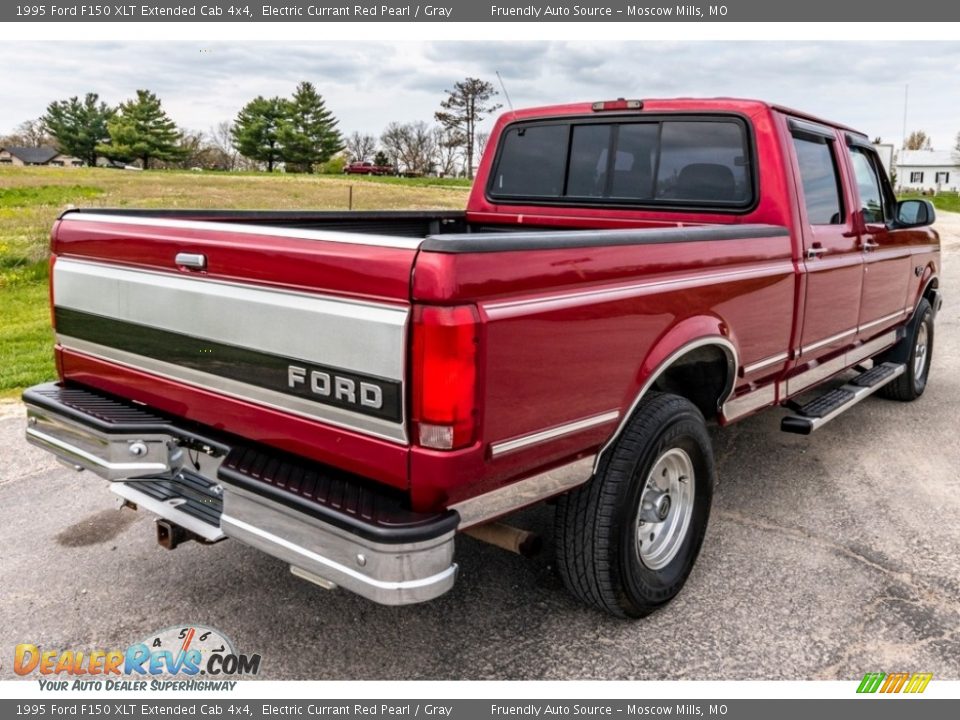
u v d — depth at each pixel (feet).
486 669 10.16
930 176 360.07
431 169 305.73
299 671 10.12
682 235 10.77
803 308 13.97
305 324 8.42
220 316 9.29
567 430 9.10
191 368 9.80
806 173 14.42
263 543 8.68
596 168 15.70
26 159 407.03
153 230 10.07
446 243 7.57
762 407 13.80
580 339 9.03
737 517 14.55
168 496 10.48
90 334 11.23
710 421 12.98
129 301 10.44
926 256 20.89
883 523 14.33
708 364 12.28
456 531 8.24
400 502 8.29
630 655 10.42
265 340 8.86
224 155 375.04
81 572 12.48
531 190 16.80
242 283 9.05
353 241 8.07
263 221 13.67
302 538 8.37
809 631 10.95
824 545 13.46
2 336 29.48
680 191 14.56
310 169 330.75
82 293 11.23
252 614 11.37
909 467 17.19
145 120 345.92
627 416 10.03
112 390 11.21
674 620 11.23
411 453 7.87
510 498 8.84
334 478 8.75
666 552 11.51
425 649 10.57
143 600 11.71
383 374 7.86
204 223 9.47
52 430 11.34
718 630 10.98
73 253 11.40
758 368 12.95
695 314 11.00
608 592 10.48
